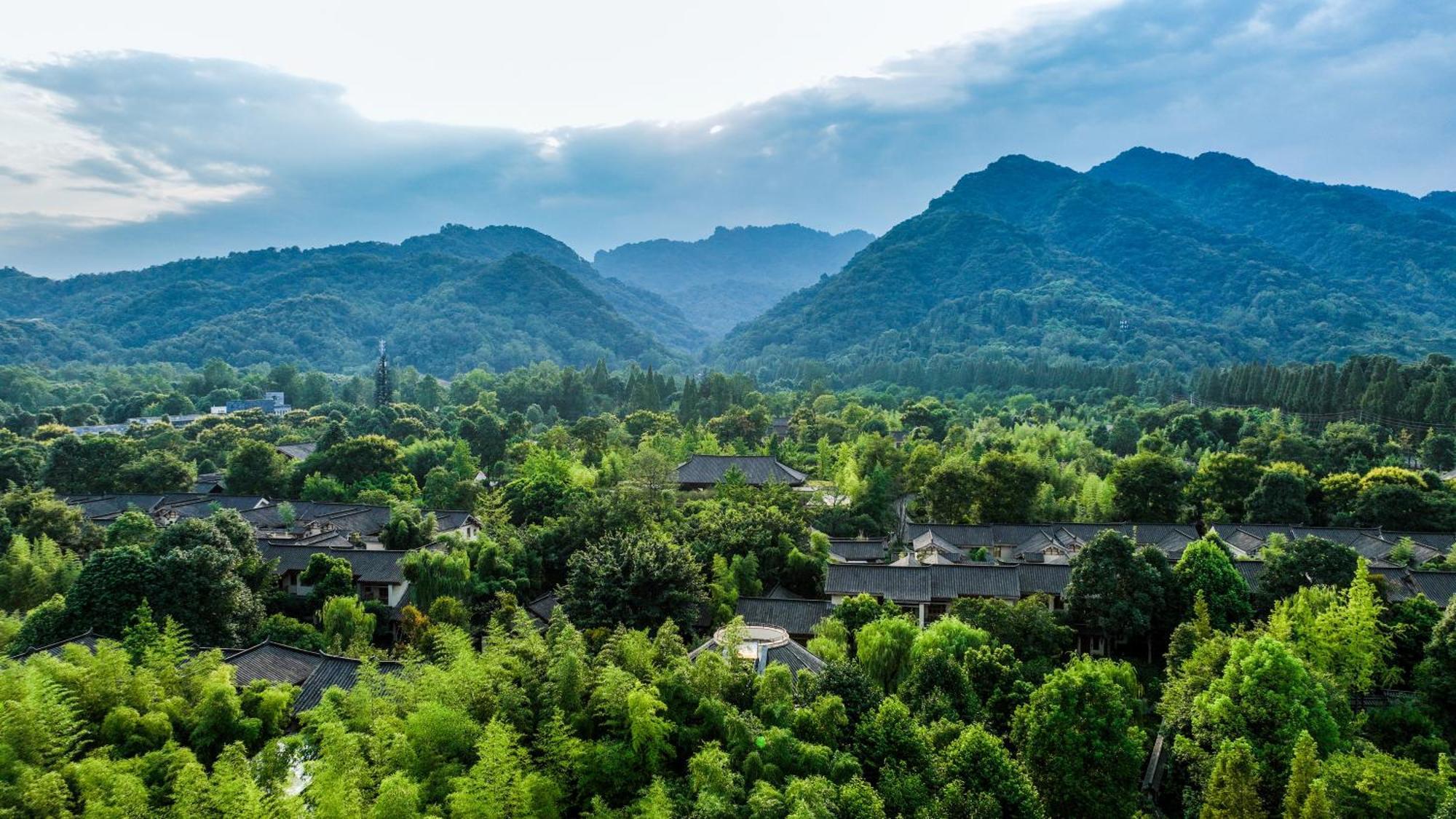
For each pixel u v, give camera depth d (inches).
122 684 1470.2
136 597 2015.3
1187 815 1561.3
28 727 1241.4
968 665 1827.0
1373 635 1924.2
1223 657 1835.6
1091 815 1439.5
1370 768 1371.8
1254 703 1578.5
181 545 2260.1
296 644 2133.4
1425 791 1317.7
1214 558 2396.7
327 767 1228.5
